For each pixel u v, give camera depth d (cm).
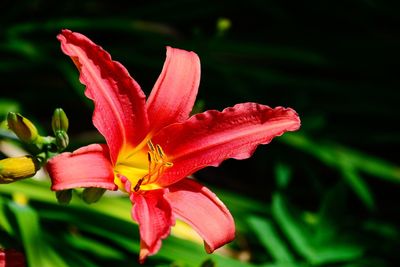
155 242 52
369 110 101
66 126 57
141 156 58
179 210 55
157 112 57
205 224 54
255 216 80
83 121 92
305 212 84
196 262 72
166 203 54
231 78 95
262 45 103
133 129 57
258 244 80
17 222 70
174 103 57
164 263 72
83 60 54
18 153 77
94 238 75
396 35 116
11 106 82
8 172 53
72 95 92
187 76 58
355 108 101
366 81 109
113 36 106
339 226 75
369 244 77
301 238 75
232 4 111
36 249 68
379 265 78
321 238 75
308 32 111
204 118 57
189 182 56
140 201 54
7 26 95
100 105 55
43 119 90
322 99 101
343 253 75
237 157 56
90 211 73
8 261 55
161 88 57
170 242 72
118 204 75
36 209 73
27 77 94
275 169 90
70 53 54
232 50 102
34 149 57
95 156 53
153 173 57
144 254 51
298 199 92
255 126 57
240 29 115
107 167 54
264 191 92
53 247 70
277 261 75
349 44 110
